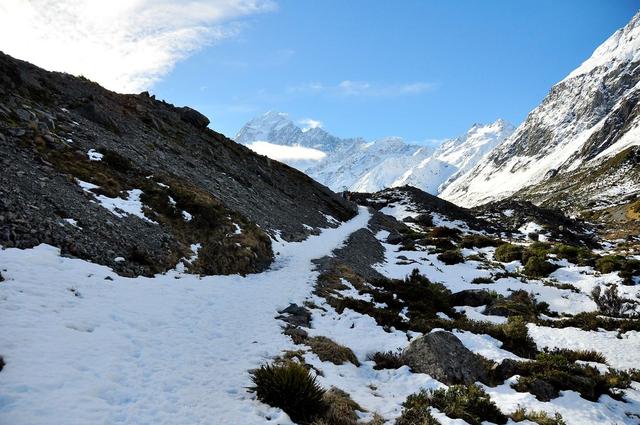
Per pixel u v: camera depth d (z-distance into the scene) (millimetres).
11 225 15492
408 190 126500
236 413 9672
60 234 16766
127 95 52656
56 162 22781
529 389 13289
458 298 28438
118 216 20969
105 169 25984
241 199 40500
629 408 13328
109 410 8727
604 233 111062
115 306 14117
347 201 89562
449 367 13883
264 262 28516
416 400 11914
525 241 80438
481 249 54750
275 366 11453
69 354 10367
